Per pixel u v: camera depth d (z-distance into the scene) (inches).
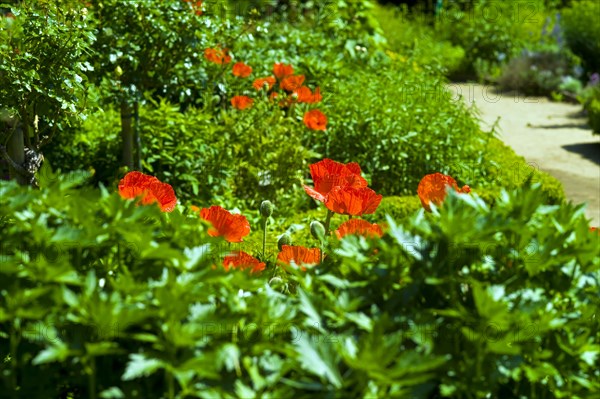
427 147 280.4
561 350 71.0
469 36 645.9
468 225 67.9
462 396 67.7
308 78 321.7
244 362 64.8
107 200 73.0
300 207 249.1
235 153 247.1
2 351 73.5
